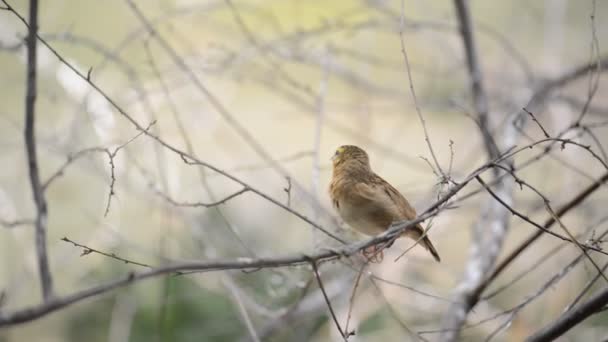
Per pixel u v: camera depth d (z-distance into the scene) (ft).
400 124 52.42
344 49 38.96
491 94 46.24
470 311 29.45
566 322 21.85
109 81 44.06
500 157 21.66
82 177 42.91
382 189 26.84
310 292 37.86
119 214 39.88
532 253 42.60
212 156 44.50
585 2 55.52
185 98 41.42
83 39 32.55
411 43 52.34
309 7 51.93
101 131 36.94
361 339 38.47
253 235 42.60
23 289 38.52
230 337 39.14
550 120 47.21
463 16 40.29
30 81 22.68
